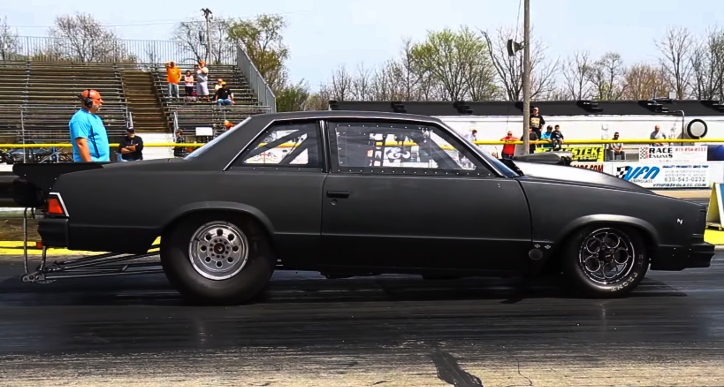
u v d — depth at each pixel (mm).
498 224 4641
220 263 4688
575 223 4699
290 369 3543
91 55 47469
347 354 3789
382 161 4680
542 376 3467
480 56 45500
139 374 3457
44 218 4578
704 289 5441
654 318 4559
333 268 4680
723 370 3578
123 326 4312
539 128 20297
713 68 45094
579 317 4574
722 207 9062
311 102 49906
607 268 4988
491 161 4758
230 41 49625
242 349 3865
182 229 4586
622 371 3553
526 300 5047
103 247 4488
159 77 30281
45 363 3623
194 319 4473
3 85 27156
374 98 48500
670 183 14633
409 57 47062
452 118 23984
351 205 4547
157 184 4488
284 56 50812
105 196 4465
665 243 4832
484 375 3477
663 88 49531
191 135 23312
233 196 4496
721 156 14719
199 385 3311
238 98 29750
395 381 3383
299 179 4559
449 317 4574
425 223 4586
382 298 5117
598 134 24891
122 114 25922
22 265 6359
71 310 4707
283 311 4699
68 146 12359
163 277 5781
